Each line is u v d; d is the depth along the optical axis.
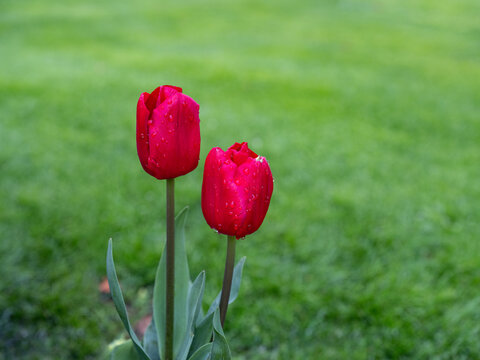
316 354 2.51
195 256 3.09
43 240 3.17
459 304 2.83
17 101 5.66
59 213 3.46
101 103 5.78
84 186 3.85
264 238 3.33
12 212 3.41
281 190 3.97
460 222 3.67
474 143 5.31
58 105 5.62
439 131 5.58
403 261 3.19
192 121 1.19
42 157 4.29
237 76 7.27
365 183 4.18
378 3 15.63
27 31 9.72
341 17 13.31
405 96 6.81
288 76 7.43
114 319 2.67
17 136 4.69
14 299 2.69
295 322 2.69
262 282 2.91
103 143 4.68
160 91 1.22
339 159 4.62
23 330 2.57
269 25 11.84
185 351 1.56
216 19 12.23
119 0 13.88
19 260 2.98
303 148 4.80
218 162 1.15
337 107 6.16
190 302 1.67
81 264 3.00
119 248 3.12
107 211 3.51
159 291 1.70
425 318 2.72
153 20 11.65
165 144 1.19
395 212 3.73
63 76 6.77
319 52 9.32
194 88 6.64
